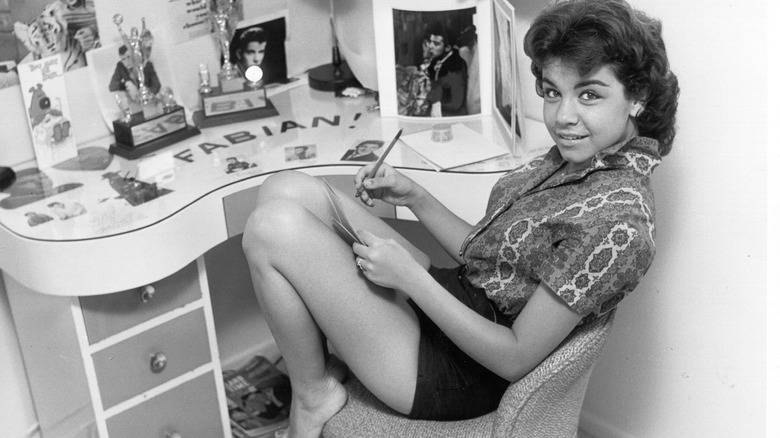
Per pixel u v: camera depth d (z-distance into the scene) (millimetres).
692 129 1888
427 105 2264
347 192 2061
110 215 1868
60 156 2115
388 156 2068
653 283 2088
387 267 1481
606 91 1393
